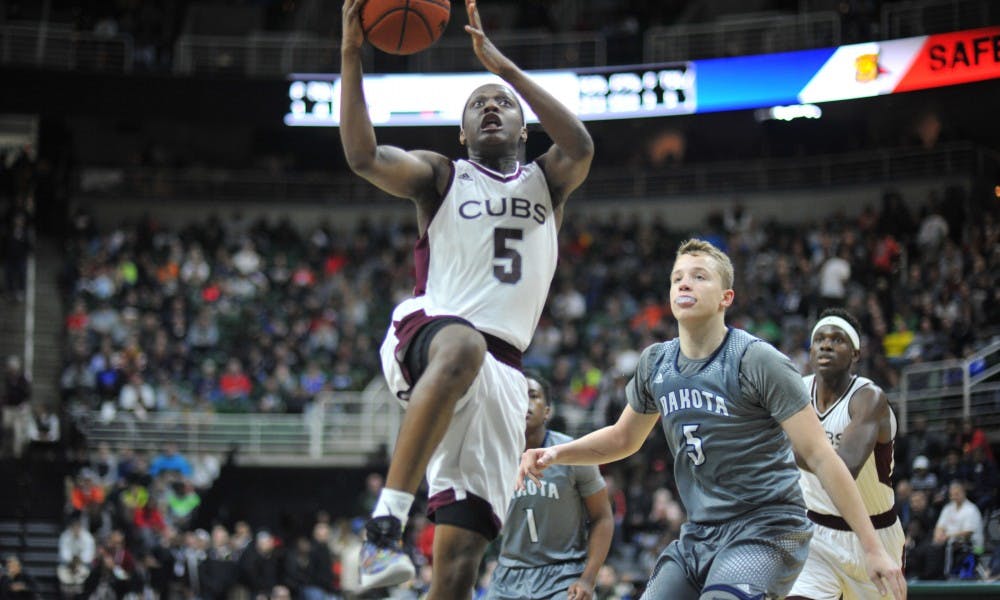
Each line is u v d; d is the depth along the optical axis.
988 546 11.20
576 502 6.73
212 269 24.06
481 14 28.66
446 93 24.05
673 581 4.60
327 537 14.88
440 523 3.93
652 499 15.24
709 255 4.66
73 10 27.89
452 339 3.78
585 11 28.72
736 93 22.91
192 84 24.91
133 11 27.73
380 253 24.53
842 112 22.62
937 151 24.06
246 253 23.70
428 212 4.13
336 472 19.19
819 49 22.45
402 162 4.04
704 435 4.55
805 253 22.19
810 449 4.39
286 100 24.91
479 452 3.91
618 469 16.23
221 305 22.72
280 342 21.31
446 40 27.75
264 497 18.94
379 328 22.05
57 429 19.03
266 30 29.98
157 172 27.28
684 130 24.80
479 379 3.90
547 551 6.69
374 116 24.08
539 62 25.78
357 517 17.38
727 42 25.27
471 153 4.25
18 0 27.45
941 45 21.36
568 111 4.15
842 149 25.56
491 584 6.81
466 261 4.03
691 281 4.58
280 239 25.42
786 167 25.58
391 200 27.36
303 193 27.64
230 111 24.89
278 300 23.03
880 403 5.93
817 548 5.96
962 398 16.05
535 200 4.16
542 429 6.82
